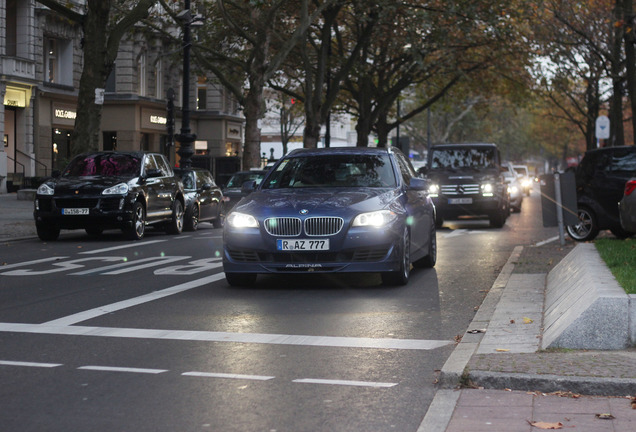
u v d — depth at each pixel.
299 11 39.62
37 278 12.25
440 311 9.26
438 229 24.25
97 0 23.69
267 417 5.23
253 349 7.23
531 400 5.46
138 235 19.42
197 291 10.83
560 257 14.05
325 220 10.54
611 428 4.88
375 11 35.88
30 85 41.12
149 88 51.78
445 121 78.50
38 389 5.89
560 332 6.72
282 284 11.49
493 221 25.12
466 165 25.75
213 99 60.12
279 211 10.62
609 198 17.92
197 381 6.11
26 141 41.69
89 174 19.67
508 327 7.79
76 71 45.88
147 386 5.97
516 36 40.91
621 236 18.31
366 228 10.57
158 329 8.16
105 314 9.05
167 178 21.61
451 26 37.91
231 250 10.81
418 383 6.07
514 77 45.19
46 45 44.16
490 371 5.86
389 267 10.76
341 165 12.02
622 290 7.01
